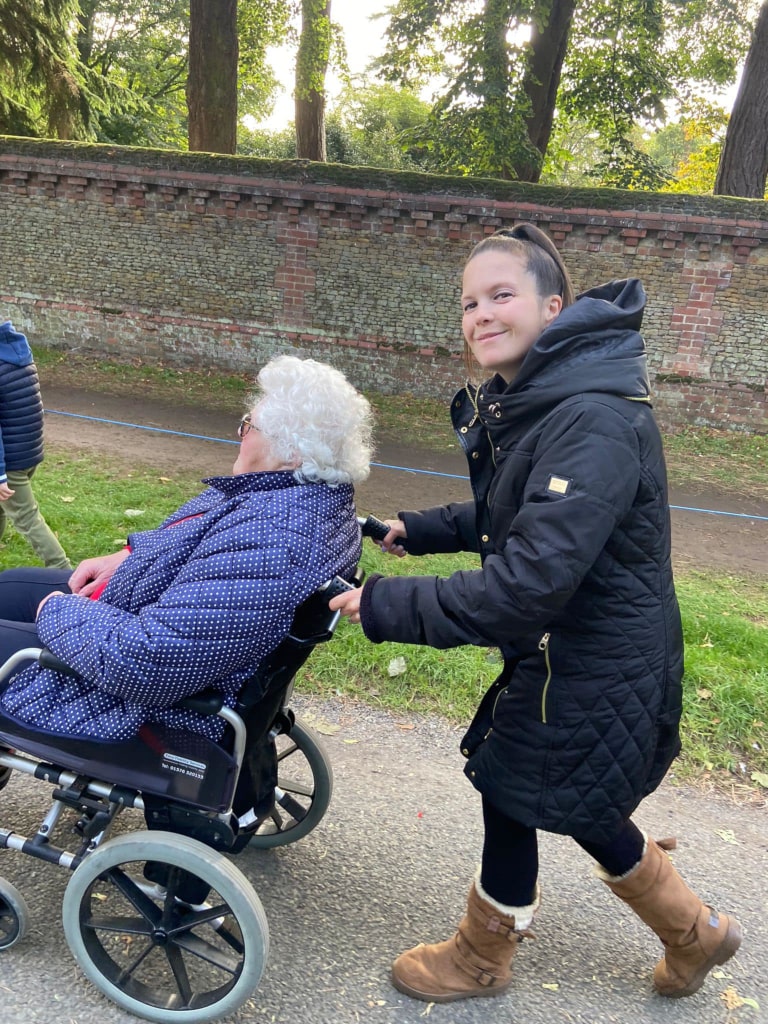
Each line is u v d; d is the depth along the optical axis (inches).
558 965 85.6
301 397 69.5
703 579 204.5
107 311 425.7
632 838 76.3
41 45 497.0
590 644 65.7
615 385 62.2
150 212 407.2
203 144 469.4
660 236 354.6
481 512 74.0
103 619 67.4
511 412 66.0
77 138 532.7
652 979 84.0
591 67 586.6
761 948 89.7
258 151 1264.8
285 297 403.2
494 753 71.1
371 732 125.1
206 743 69.8
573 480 59.1
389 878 95.8
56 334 436.8
